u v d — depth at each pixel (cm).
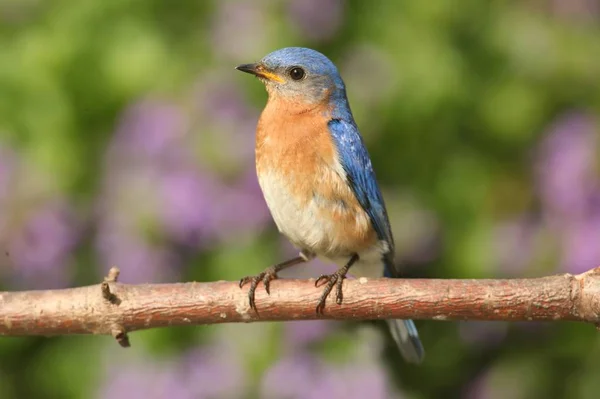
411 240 1280
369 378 1171
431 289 856
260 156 1048
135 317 866
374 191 1057
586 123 1273
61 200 1238
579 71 1343
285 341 1179
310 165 1022
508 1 1372
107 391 1195
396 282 866
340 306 868
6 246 1222
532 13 1371
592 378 1298
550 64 1337
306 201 1025
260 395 1170
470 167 1294
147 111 1195
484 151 1313
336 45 1260
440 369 1330
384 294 862
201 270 1197
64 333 871
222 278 1186
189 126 1182
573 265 1220
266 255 1197
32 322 865
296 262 1071
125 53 1240
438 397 1331
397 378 1297
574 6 1373
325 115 1065
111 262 1188
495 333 1331
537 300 843
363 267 1088
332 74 1084
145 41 1245
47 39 1274
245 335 1184
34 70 1266
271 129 1052
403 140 1262
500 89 1311
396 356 1297
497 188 1297
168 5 1273
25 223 1226
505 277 1266
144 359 1208
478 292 850
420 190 1286
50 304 866
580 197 1231
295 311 877
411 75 1238
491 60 1330
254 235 1195
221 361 1178
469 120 1298
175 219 1160
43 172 1240
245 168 1173
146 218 1169
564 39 1357
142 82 1230
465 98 1273
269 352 1176
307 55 1080
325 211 1024
